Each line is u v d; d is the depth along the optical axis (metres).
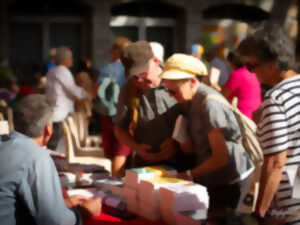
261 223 2.07
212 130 2.58
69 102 5.59
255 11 14.56
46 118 2.14
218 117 2.57
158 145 3.11
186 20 13.80
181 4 13.73
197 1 13.81
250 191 3.48
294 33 14.38
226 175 2.73
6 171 2.00
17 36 13.00
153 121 3.07
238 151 2.72
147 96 3.06
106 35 13.19
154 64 2.98
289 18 14.24
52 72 5.59
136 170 2.50
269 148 2.05
